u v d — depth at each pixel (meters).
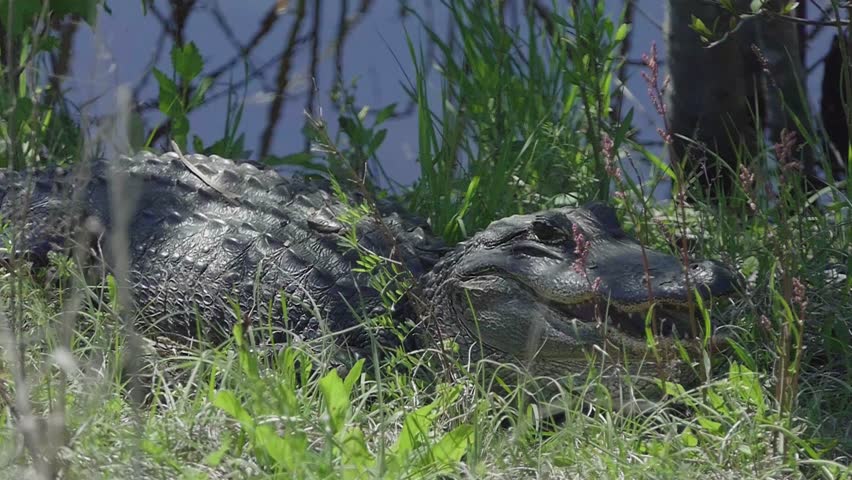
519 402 7.95
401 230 10.32
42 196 10.88
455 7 13.88
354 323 9.64
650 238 10.85
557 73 12.99
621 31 12.38
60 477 6.44
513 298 8.92
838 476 7.52
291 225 10.41
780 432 7.66
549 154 12.13
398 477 6.89
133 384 8.05
